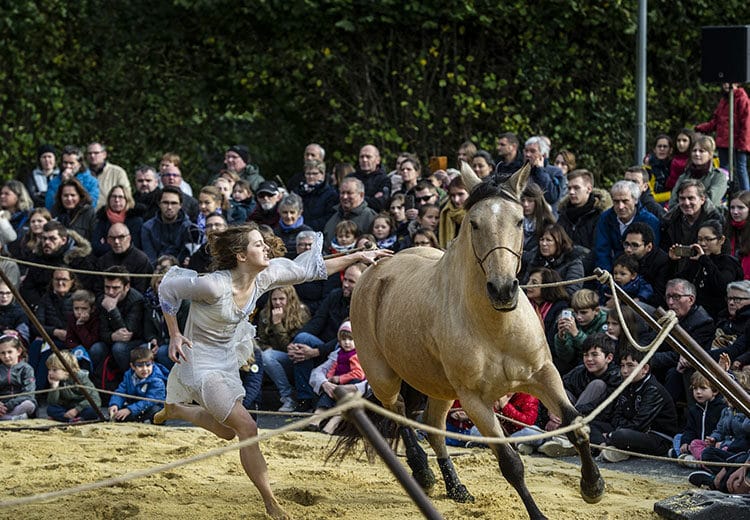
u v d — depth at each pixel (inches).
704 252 408.5
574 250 434.9
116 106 753.0
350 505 313.4
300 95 730.2
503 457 279.9
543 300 420.5
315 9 706.2
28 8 726.5
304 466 372.2
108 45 747.4
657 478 350.6
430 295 296.4
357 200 498.0
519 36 702.5
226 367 294.8
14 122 741.3
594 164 711.7
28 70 741.3
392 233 477.4
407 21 703.1
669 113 717.9
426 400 343.0
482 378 281.9
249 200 546.9
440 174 543.2
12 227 555.5
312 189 535.2
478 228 268.4
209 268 302.2
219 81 740.7
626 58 708.7
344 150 733.3
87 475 352.2
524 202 444.5
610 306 411.2
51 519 299.6
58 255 500.1
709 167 480.7
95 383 474.0
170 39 742.5
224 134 753.6
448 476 322.0
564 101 708.7
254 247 290.5
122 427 441.1
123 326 472.7
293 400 456.1
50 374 462.0
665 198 523.8
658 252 417.4
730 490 321.1
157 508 309.3
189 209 532.7
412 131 717.9
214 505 312.7
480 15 692.1
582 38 707.4
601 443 377.4
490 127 714.2
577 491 332.5
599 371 386.6
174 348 288.7
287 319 456.1
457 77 705.0
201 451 392.2
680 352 288.8
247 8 706.2
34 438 418.6
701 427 361.7
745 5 706.2
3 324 496.1
